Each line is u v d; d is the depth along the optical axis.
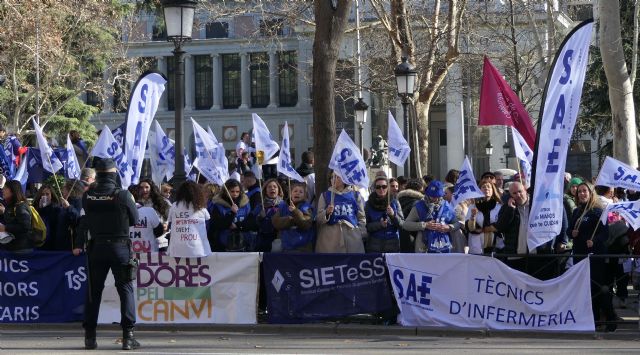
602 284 13.20
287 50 70.88
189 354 11.36
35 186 19.84
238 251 14.59
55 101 42.06
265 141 15.82
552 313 13.22
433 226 13.88
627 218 13.09
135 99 15.84
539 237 13.17
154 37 75.44
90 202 11.84
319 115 15.88
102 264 11.85
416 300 13.60
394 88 36.38
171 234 13.94
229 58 78.75
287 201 15.45
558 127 13.34
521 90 33.06
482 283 13.42
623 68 19.61
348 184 13.97
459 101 59.00
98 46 41.78
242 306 13.96
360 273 13.73
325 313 13.80
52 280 14.20
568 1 38.62
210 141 15.70
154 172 19.05
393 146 16.95
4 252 14.23
